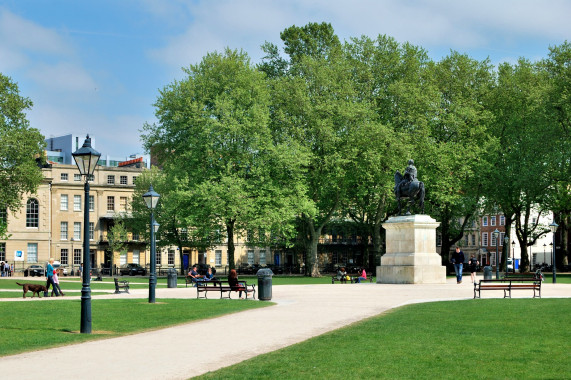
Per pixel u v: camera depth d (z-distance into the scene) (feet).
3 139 213.25
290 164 216.13
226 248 386.93
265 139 221.05
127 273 321.32
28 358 53.06
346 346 56.49
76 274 313.12
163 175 307.78
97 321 79.71
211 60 231.91
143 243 363.76
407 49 253.24
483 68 257.34
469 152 235.20
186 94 228.84
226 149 218.79
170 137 236.63
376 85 248.32
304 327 72.49
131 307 98.02
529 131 238.89
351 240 409.08
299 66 239.71
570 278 209.26
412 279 149.48
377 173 228.63
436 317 79.41
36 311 91.86
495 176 241.76
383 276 155.02
